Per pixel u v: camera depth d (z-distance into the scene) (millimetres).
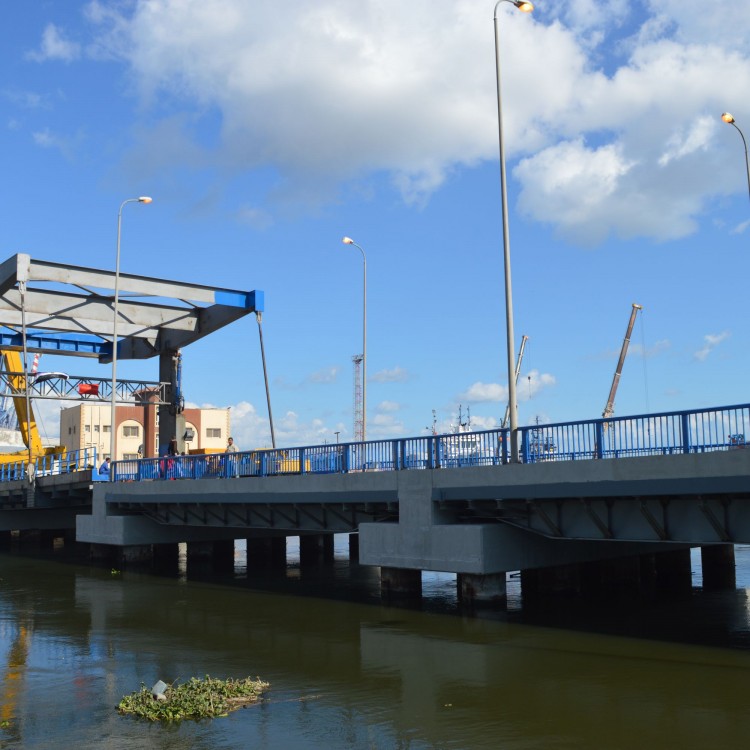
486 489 21266
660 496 18250
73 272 41062
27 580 33625
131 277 42406
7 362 54500
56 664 16891
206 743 11375
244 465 30344
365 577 32500
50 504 45750
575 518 20438
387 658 16812
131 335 48812
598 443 19281
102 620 22719
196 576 34000
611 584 25406
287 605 25000
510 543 21734
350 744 11266
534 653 16984
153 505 35844
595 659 16359
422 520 22703
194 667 16328
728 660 16141
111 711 13148
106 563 38906
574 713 12570
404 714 12664
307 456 27375
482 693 13852
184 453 49125
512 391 21688
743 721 12039
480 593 21578
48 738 11758
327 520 27609
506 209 22859
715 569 28484
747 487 16250
